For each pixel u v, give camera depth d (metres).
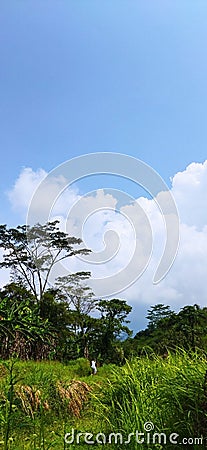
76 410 6.02
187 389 4.32
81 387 6.77
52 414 5.74
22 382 6.19
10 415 4.03
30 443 4.35
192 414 4.21
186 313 14.11
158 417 4.30
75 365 13.30
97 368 12.94
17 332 9.41
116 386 5.28
